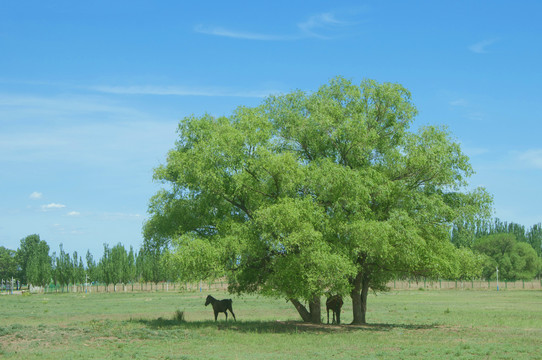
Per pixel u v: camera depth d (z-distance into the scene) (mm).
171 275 33094
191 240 30469
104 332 28906
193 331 29719
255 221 30906
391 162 33719
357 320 37281
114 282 126938
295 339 26953
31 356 21328
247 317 46219
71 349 23703
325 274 29719
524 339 27422
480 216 34219
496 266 119500
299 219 29891
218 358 20828
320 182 30844
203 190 32938
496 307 58406
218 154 31656
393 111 35000
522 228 162000
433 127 33875
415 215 32844
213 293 101500
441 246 33312
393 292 100062
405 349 23438
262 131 32969
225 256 30578
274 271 32344
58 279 133000
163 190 36375
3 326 32688
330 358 21016
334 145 34281
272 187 32750
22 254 192625
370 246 30375
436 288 115875
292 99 35781
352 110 34219
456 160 33750
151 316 46094
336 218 31406
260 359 20641
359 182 30891
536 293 94188
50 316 46094
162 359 20984
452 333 30562
